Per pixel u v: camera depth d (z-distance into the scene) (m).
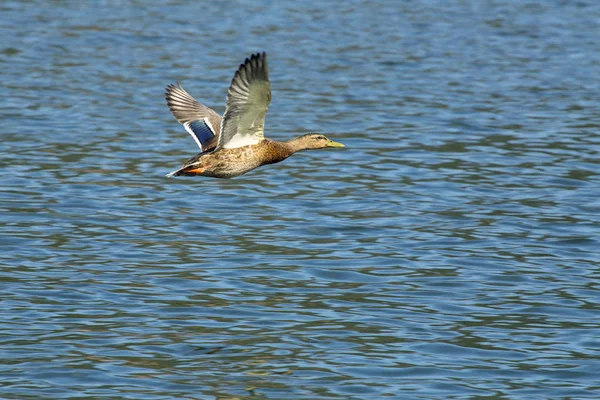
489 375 12.26
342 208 19.38
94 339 13.05
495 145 24.58
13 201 19.23
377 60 35.09
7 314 13.75
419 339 13.28
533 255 16.73
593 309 14.41
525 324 13.86
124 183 20.80
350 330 13.49
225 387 11.81
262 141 13.57
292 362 12.50
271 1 46.28
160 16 41.97
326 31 40.03
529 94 30.55
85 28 38.84
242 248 16.86
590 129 26.38
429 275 15.69
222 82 31.17
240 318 13.85
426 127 26.27
